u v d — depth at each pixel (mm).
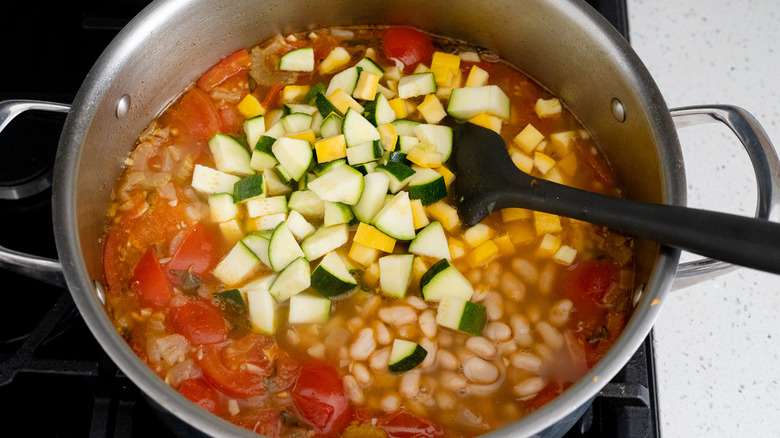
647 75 406
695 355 458
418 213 423
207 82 465
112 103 411
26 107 392
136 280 412
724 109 387
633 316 360
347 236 425
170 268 417
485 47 482
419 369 403
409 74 482
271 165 439
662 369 455
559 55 450
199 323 401
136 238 421
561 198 398
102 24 506
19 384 401
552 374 403
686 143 511
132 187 435
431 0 458
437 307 416
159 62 435
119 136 429
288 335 405
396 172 425
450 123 462
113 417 405
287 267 411
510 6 441
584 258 428
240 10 448
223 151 436
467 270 427
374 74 458
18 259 370
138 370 340
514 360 405
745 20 545
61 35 506
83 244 388
